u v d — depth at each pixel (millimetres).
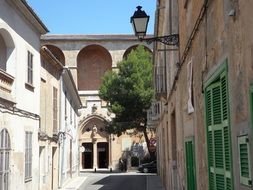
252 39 4098
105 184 33750
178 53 11906
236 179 4930
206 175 7152
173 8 13797
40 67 21156
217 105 6090
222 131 5703
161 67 21172
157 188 28078
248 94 4309
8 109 15672
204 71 7062
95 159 58062
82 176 44031
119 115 49406
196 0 7781
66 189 29203
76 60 61062
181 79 11312
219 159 5984
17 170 16844
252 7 4055
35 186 19797
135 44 61312
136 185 31750
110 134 53812
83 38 61062
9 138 15859
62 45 61125
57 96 27469
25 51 18109
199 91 7766
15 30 16719
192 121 9109
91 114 58312
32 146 19250
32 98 19281
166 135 21234
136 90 48312
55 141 26672
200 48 7512
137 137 57719
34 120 19562
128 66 49406
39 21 19125
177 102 12906
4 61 16672
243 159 4598
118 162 57500
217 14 5855
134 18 10867
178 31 11820
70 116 36250
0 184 14797
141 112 48938
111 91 49219
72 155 38406
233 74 4941
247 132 4387
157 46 24016
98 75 62375
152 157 50656
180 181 12445
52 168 26984
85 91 59125
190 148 9625
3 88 15453
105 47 61344
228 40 5160
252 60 4137
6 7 15664
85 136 58469
